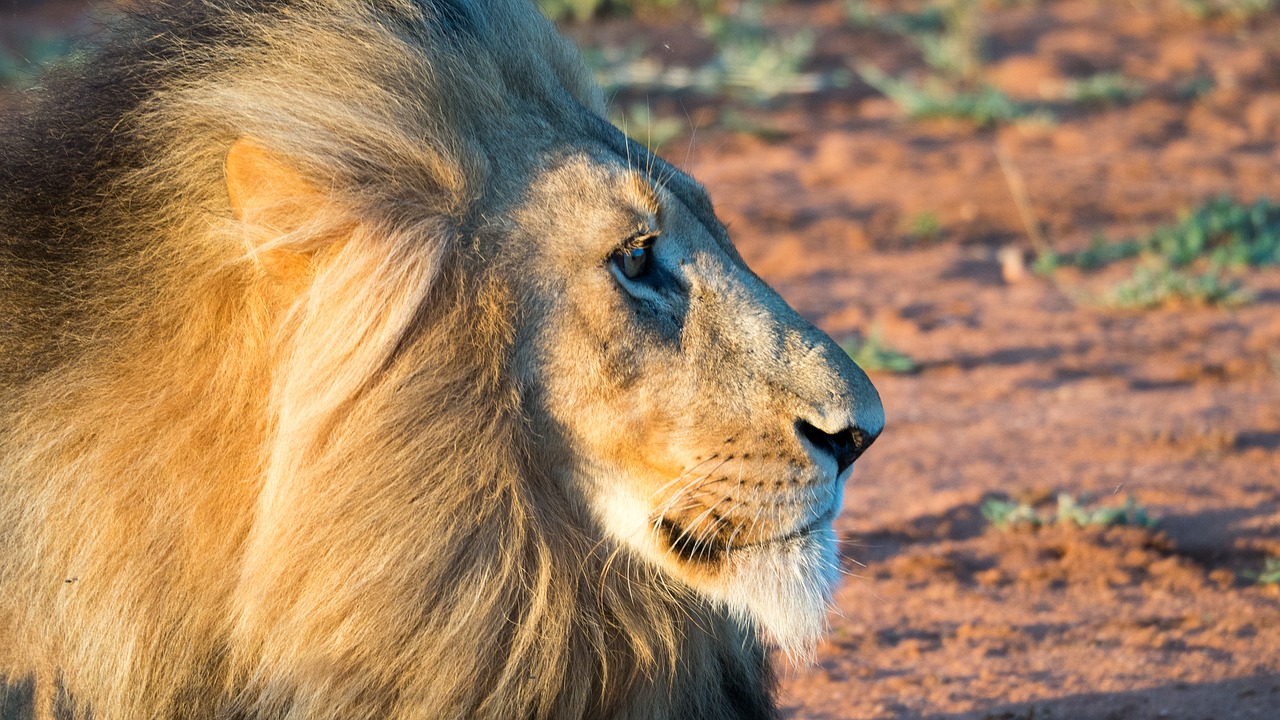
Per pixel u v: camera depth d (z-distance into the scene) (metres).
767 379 7.54
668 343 7.50
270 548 6.86
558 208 7.42
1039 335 20.09
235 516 7.02
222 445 6.99
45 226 7.26
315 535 6.88
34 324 7.18
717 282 7.65
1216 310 20.84
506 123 7.57
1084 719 9.99
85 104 7.52
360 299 6.91
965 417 17.16
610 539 7.65
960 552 13.41
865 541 13.80
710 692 8.29
